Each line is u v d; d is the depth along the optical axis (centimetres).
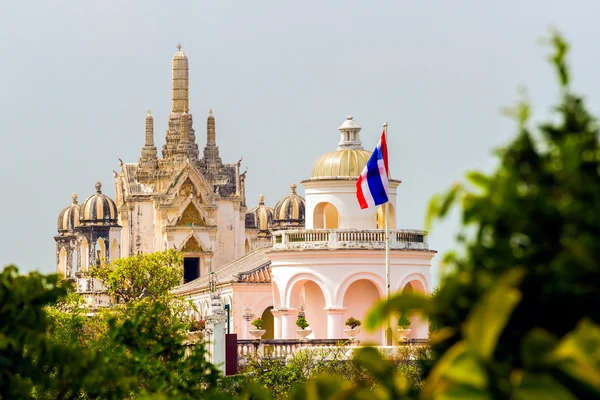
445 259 1812
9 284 3109
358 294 12875
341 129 13900
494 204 1733
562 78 1784
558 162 1742
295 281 12731
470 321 1598
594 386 1523
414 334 11344
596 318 1686
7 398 3072
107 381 3130
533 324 1725
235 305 15150
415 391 2048
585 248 1655
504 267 1734
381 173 10988
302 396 1889
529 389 1536
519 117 1788
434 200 1780
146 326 3838
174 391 3494
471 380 1576
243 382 3725
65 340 7569
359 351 1855
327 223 13662
